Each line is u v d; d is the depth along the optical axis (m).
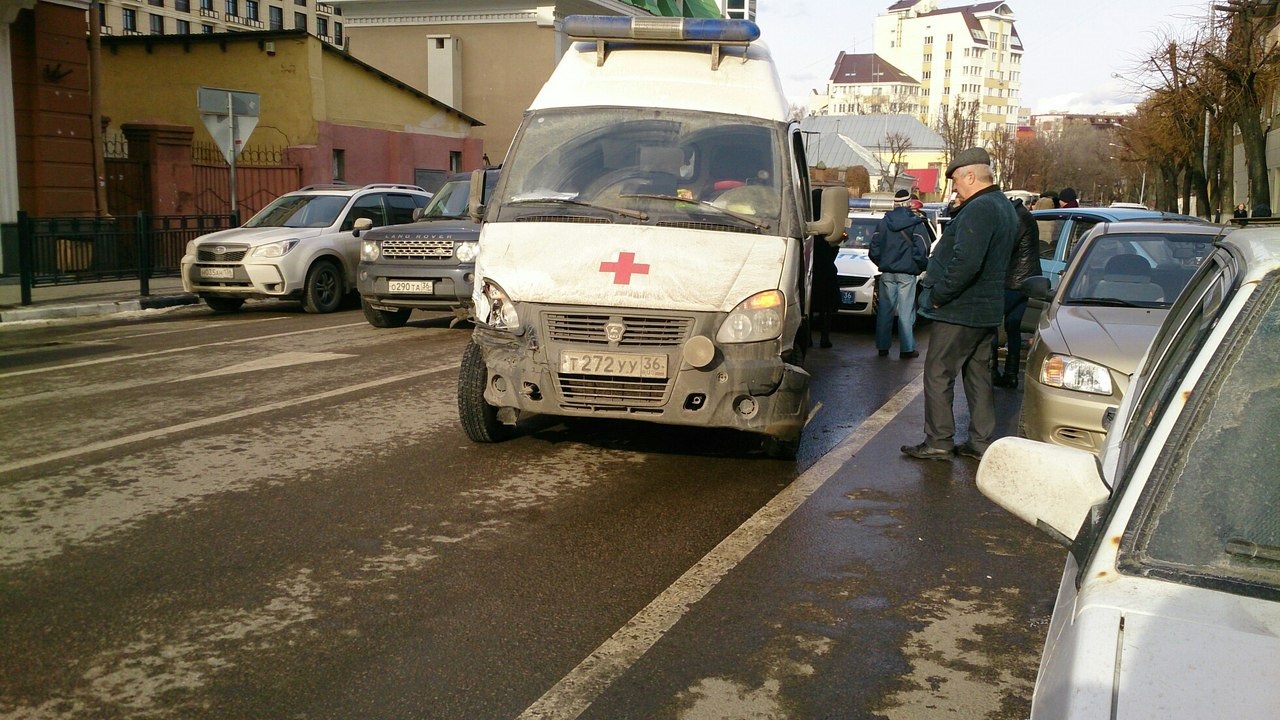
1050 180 108.44
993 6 175.62
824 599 4.59
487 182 13.99
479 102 33.91
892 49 180.00
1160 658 1.73
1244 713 1.62
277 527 5.33
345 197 15.66
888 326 12.07
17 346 11.45
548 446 7.14
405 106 28.67
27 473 6.22
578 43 7.89
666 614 4.36
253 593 4.47
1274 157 40.19
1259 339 2.22
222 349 11.31
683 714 3.52
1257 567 1.90
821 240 12.16
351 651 3.94
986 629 4.31
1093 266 7.75
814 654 4.02
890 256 11.79
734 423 6.06
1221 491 2.03
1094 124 114.81
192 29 73.81
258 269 14.22
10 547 4.96
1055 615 2.20
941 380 7.04
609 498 6.00
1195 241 7.84
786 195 6.59
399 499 5.86
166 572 4.69
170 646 3.95
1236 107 30.52
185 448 6.88
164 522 5.36
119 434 7.23
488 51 33.59
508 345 6.25
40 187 18.31
